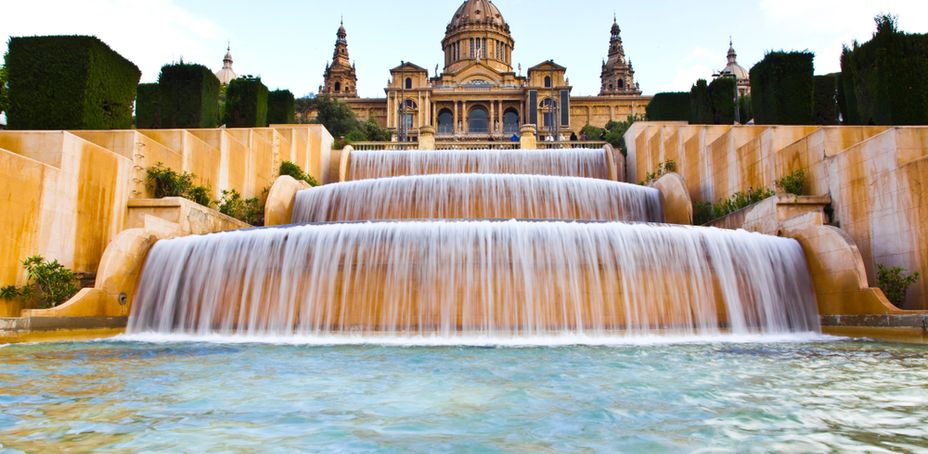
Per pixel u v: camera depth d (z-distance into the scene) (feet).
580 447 14.85
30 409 18.52
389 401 19.93
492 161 84.74
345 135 220.23
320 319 39.58
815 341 36.58
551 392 21.31
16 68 61.77
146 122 87.25
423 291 39.34
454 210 64.59
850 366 26.53
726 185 64.18
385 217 64.95
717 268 41.09
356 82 434.71
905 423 16.93
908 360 28.17
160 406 19.06
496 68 414.82
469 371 25.54
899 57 63.10
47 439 15.28
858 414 17.98
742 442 15.20
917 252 39.58
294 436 15.75
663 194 67.31
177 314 41.96
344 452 14.43
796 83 80.59
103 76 64.23
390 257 39.93
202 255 42.73
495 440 15.44
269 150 76.64
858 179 45.29
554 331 38.86
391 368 26.35
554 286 39.45
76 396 20.43
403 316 39.06
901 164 41.19
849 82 73.15
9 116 61.57
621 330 39.19
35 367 26.50
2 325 34.86
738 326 40.57
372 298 39.45
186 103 87.25
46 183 42.29
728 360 28.53
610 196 65.82
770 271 42.22
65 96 61.41
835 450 14.52
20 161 40.16
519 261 39.70
